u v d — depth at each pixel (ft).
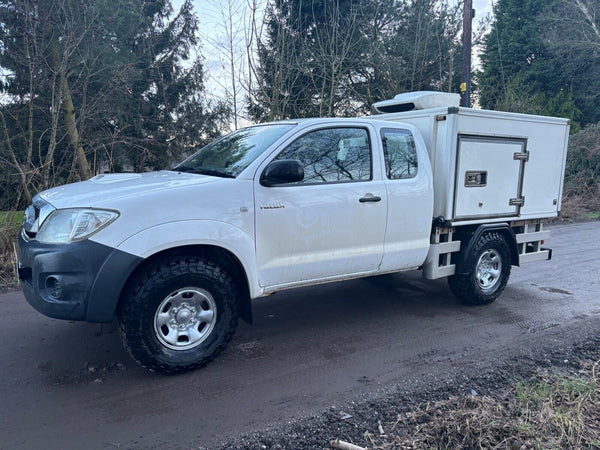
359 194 14.55
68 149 32.37
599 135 54.24
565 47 74.74
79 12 31.17
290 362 13.20
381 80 51.06
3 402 10.89
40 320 16.21
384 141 15.39
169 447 9.29
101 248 10.89
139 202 11.32
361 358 13.51
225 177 12.97
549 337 15.19
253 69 37.99
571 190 52.42
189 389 11.59
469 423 9.82
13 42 30.91
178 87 49.14
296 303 18.69
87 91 34.60
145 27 46.78
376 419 10.28
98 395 11.26
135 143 39.93
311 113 44.75
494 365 13.01
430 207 16.37
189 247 12.21
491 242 17.97
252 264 12.82
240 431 9.82
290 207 13.30
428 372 12.59
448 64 51.26
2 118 29.55
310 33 48.29
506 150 17.90
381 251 15.33
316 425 10.04
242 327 15.98
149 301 11.48
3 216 25.98
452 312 17.74
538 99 75.15
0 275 21.89
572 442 9.45
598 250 29.84
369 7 50.65
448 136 16.19
